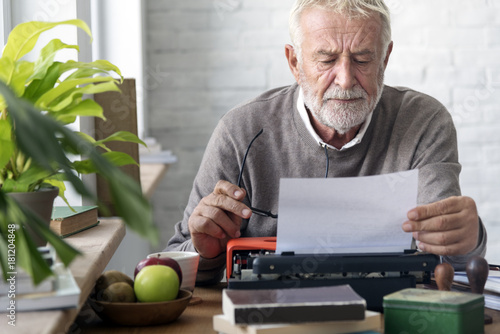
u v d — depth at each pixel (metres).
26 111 0.51
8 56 1.02
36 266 0.69
